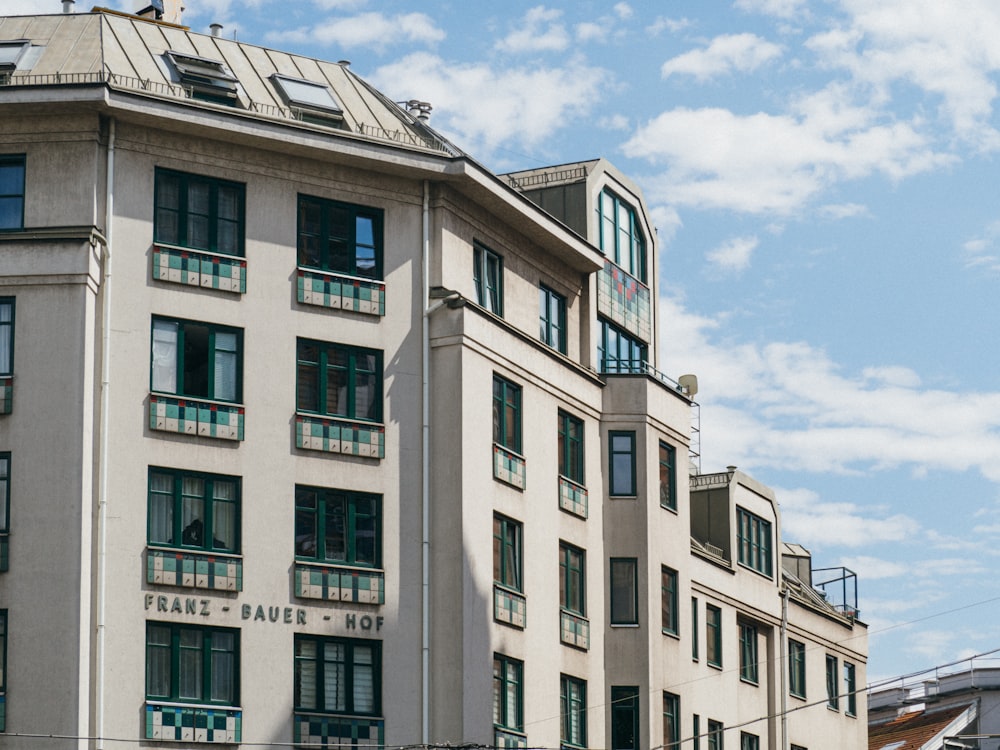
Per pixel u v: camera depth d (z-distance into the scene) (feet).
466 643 163.84
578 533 182.50
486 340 171.63
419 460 167.32
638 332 200.13
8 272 155.02
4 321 155.02
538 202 193.36
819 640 233.96
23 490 151.84
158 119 159.53
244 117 162.50
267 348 163.02
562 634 177.68
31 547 150.71
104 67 164.66
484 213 176.76
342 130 171.22
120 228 158.81
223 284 161.99
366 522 164.86
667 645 188.24
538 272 184.14
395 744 161.17
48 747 146.92
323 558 162.09
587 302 190.19
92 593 151.64
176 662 153.58
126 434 155.63
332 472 163.73
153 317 158.81
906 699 288.51
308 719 157.99
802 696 228.02
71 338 153.99
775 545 226.38
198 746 153.07
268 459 161.07
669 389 194.08
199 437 158.51
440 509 166.81
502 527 171.73
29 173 158.10
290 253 165.37
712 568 209.05
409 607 164.45
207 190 163.32
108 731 149.89
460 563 164.86
